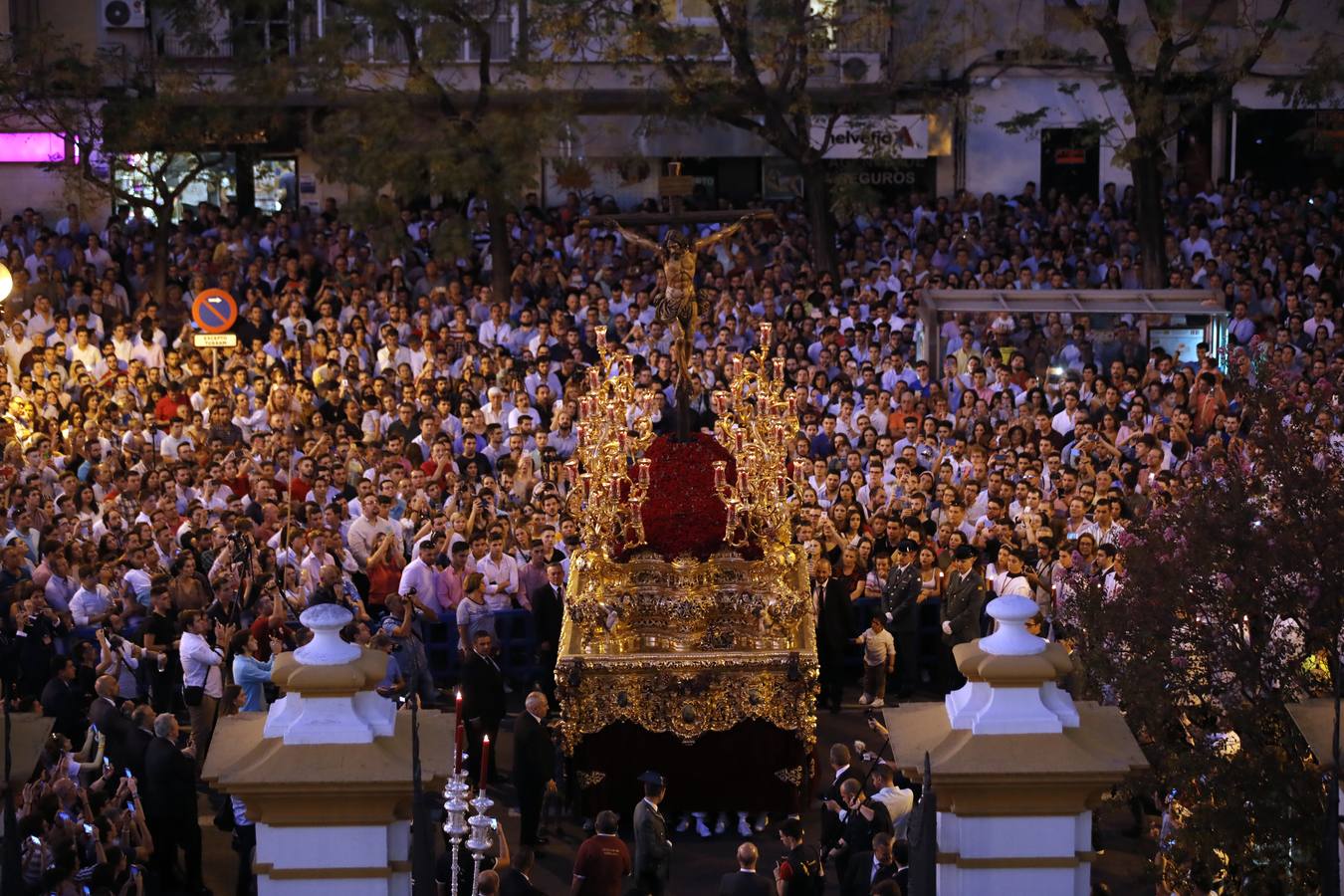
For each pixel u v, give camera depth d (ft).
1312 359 95.45
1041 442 82.69
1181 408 89.35
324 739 22.47
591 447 56.90
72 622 66.18
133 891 45.52
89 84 112.16
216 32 126.72
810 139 128.57
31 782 45.93
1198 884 37.96
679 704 54.80
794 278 108.99
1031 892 22.84
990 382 97.14
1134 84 108.99
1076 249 113.80
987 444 86.22
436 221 117.19
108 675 57.57
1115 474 79.05
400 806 22.61
